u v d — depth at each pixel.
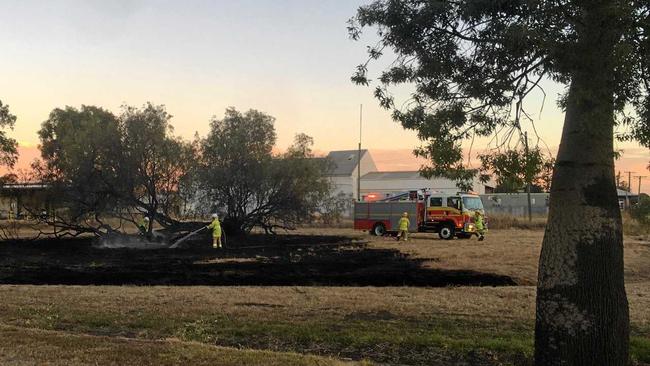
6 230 39.47
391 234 36.25
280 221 37.53
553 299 6.52
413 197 35.84
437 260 20.95
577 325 6.37
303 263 20.28
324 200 37.81
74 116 48.97
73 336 8.35
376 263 20.19
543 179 7.44
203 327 9.45
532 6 5.34
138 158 31.83
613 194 6.52
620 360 6.43
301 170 35.00
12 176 35.78
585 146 6.45
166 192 33.09
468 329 9.50
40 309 10.95
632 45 5.45
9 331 8.63
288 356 7.34
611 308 6.38
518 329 9.53
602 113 5.94
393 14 6.47
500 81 6.20
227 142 34.38
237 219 34.81
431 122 6.89
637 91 6.27
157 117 32.28
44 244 30.61
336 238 34.00
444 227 33.41
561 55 5.51
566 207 6.53
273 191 35.00
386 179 74.81
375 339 8.68
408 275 16.92
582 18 5.48
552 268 6.57
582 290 6.38
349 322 9.98
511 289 13.80
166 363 6.88
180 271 18.06
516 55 5.80
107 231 32.06
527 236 34.50
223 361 6.99
